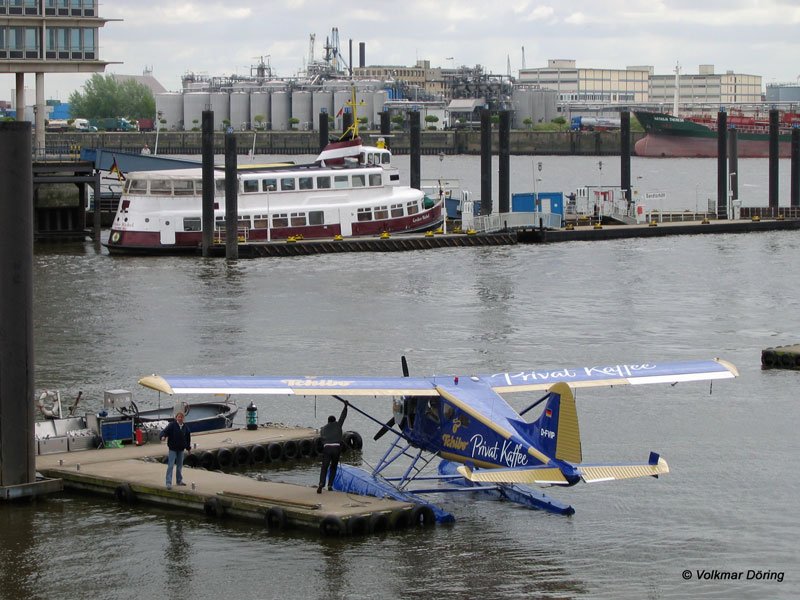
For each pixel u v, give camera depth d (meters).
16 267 39.78
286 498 38.88
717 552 35.94
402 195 127.62
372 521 37.28
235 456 45.72
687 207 191.50
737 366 64.06
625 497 41.19
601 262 111.12
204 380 35.50
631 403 55.16
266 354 67.62
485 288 94.25
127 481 40.78
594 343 71.12
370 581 33.62
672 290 93.50
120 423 46.47
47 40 127.44
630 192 153.50
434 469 44.50
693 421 51.91
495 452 36.69
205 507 39.12
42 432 46.28
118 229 117.44
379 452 47.28
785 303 87.00
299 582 33.62
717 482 42.94
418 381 38.53
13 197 39.41
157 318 79.75
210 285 95.56
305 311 82.81
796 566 34.81
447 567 34.59
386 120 151.12
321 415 53.62
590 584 33.44
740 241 131.12
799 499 40.97
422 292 92.00
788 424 51.28
